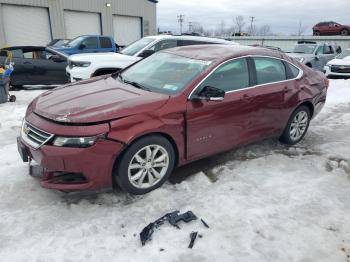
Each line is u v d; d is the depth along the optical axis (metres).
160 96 3.81
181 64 4.45
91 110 3.42
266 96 4.70
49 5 21.03
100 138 3.26
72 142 3.22
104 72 8.75
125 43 26.23
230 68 4.39
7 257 2.76
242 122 4.49
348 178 4.33
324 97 5.87
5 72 8.22
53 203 3.55
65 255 2.80
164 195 3.74
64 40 16.16
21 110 7.40
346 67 13.97
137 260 2.75
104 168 3.37
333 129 6.50
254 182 4.11
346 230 3.24
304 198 3.76
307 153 5.17
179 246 2.93
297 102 5.20
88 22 23.48
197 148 4.09
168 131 3.71
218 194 3.77
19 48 10.94
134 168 3.59
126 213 3.41
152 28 28.02
